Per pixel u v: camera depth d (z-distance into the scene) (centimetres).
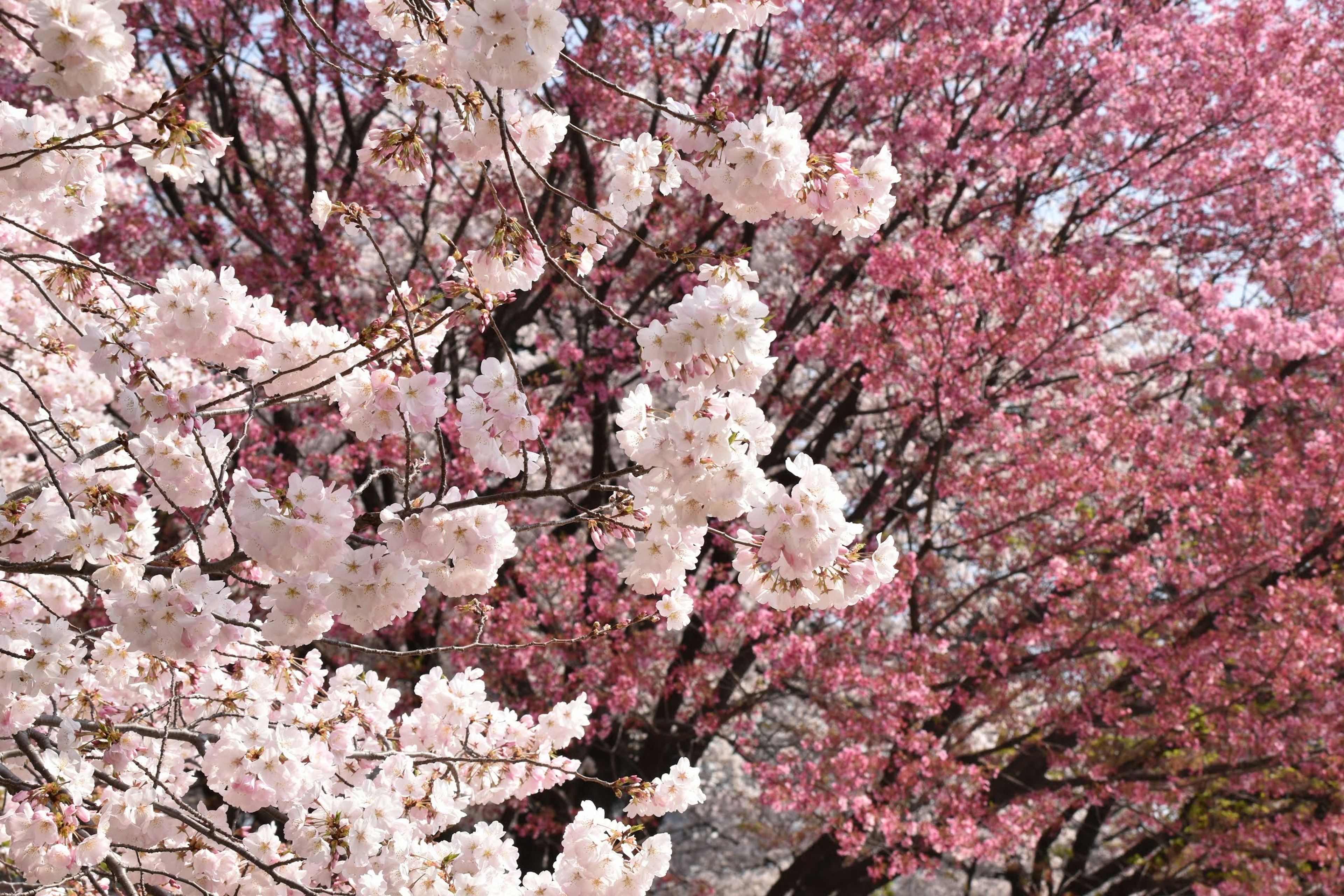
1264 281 1595
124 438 324
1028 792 1198
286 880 336
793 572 255
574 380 1338
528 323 1381
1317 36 1527
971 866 1420
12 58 389
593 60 1251
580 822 370
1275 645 1096
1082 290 1179
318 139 1591
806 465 254
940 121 1362
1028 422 1420
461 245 1452
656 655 1118
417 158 315
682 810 401
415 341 319
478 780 446
